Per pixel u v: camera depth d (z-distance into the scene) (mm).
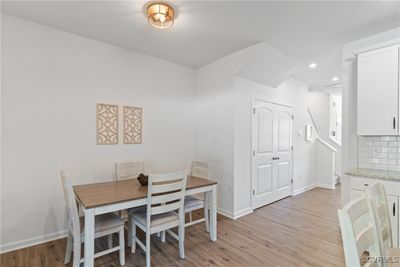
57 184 2609
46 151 2543
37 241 2477
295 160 4680
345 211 904
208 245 2469
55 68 2605
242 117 3475
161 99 3592
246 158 3535
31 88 2449
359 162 2832
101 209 1821
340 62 3646
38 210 2488
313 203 4016
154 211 2041
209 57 3504
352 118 2857
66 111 2678
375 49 2447
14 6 2160
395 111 2311
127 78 3199
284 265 2084
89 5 2135
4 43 2303
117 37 2830
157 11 2068
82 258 2061
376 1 1994
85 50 2822
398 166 2549
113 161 3049
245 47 3105
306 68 3947
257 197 3729
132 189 2281
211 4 2078
